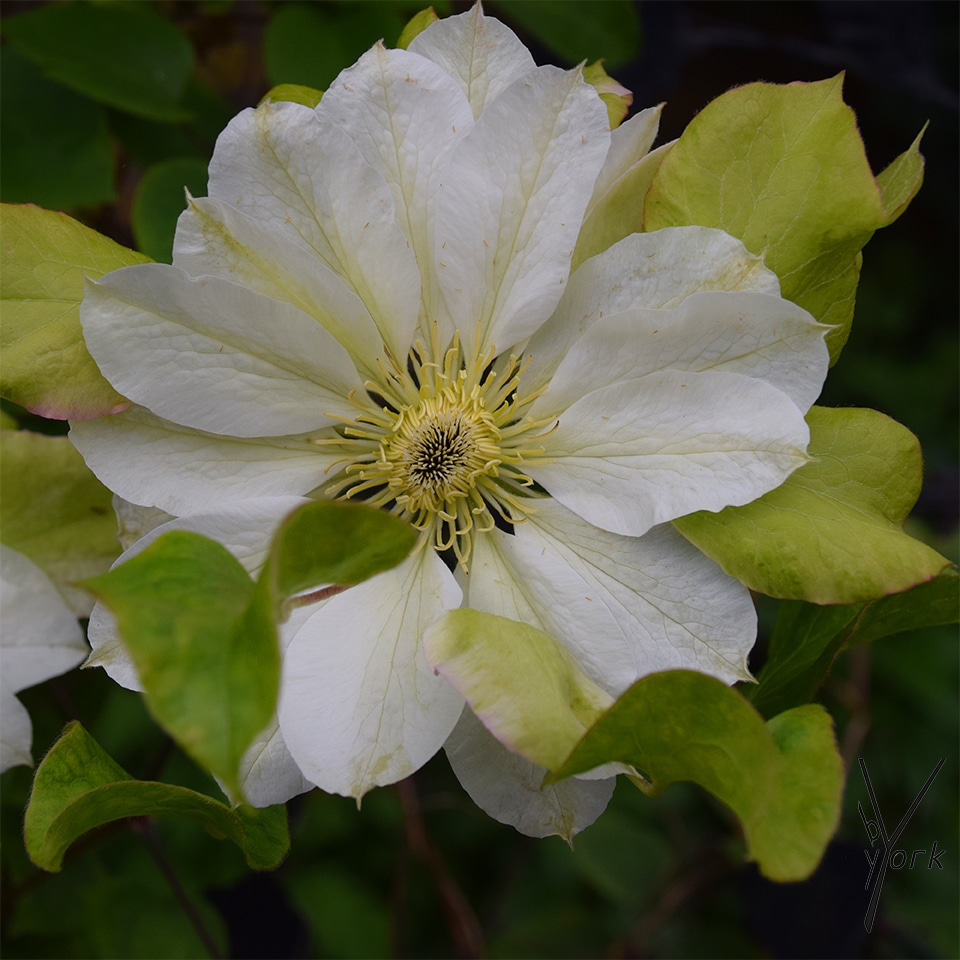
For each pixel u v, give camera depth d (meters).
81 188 0.40
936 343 0.73
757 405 0.31
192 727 0.24
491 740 0.32
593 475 0.32
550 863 0.54
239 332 0.32
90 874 0.43
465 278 0.33
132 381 0.31
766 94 0.32
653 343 0.32
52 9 0.40
